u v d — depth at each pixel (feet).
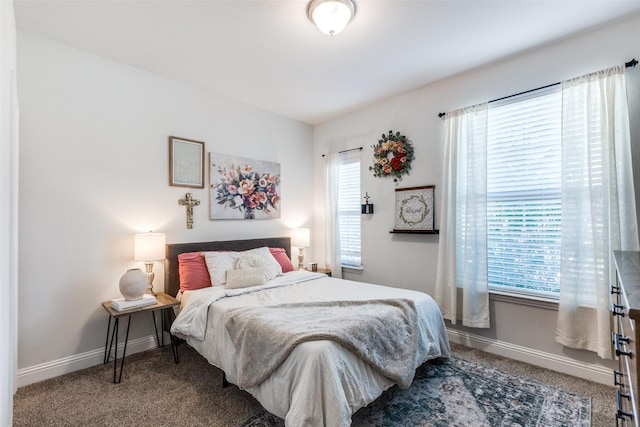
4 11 4.16
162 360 8.69
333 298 8.18
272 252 11.90
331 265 13.57
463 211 9.70
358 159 13.09
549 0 6.47
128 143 9.28
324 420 4.84
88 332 8.42
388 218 11.93
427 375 7.76
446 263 10.02
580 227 7.57
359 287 9.46
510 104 8.95
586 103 7.47
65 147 8.14
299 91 11.21
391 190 11.85
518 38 7.90
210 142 11.25
